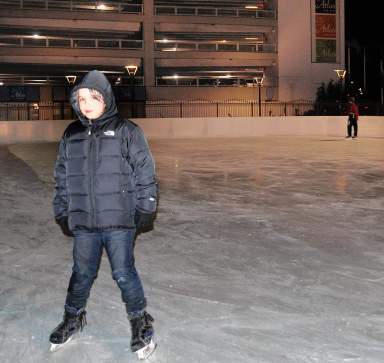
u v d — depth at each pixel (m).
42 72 43.72
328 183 11.77
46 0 43.31
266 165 15.44
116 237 3.47
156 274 5.36
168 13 46.00
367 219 7.98
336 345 3.74
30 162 16.34
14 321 4.19
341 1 49.88
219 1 47.41
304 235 6.99
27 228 7.52
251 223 7.70
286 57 48.78
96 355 3.61
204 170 14.28
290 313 4.32
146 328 3.58
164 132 30.44
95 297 4.72
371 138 28.41
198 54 46.75
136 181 3.45
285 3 48.44
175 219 7.96
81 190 3.41
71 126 3.51
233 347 3.71
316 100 47.72
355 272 5.41
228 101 46.22
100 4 44.59
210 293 4.80
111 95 3.39
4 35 42.69
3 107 39.19
